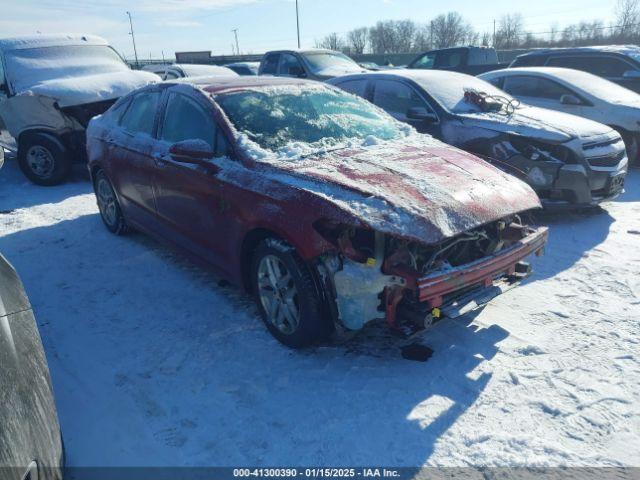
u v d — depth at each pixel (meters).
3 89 7.85
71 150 7.83
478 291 3.08
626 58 8.70
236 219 3.30
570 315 3.57
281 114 3.90
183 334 3.46
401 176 3.11
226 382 2.94
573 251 4.73
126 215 5.07
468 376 2.93
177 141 4.04
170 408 2.74
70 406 2.78
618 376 2.90
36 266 4.70
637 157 7.78
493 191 3.16
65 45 8.54
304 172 3.10
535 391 2.79
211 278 4.34
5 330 1.75
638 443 2.42
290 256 2.95
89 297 4.05
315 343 3.28
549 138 5.19
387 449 2.42
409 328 2.85
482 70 13.23
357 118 4.23
